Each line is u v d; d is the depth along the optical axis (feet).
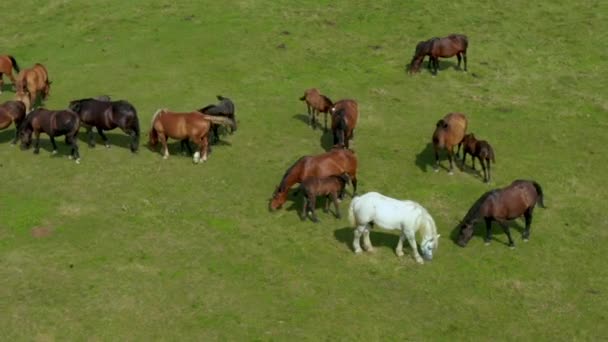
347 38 94.63
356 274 45.83
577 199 56.85
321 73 83.46
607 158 64.18
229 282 44.37
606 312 43.27
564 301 44.16
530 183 49.29
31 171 57.77
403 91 79.05
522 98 78.13
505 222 48.65
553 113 74.23
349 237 50.08
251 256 47.24
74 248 47.16
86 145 63.05
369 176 59.52
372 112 73.20
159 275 44.68
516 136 68.54
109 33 94.32
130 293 42.73
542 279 46.24
